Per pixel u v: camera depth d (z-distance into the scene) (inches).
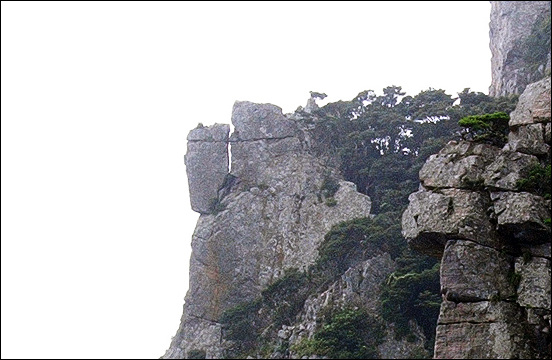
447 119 3363.7
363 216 3181.6
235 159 3634.4
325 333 2541.8
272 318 2989.7
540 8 4079.7
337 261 2997.0
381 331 2556.6
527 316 1305.4
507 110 3127.5
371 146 3503.9
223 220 3368.6
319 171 3484.3
